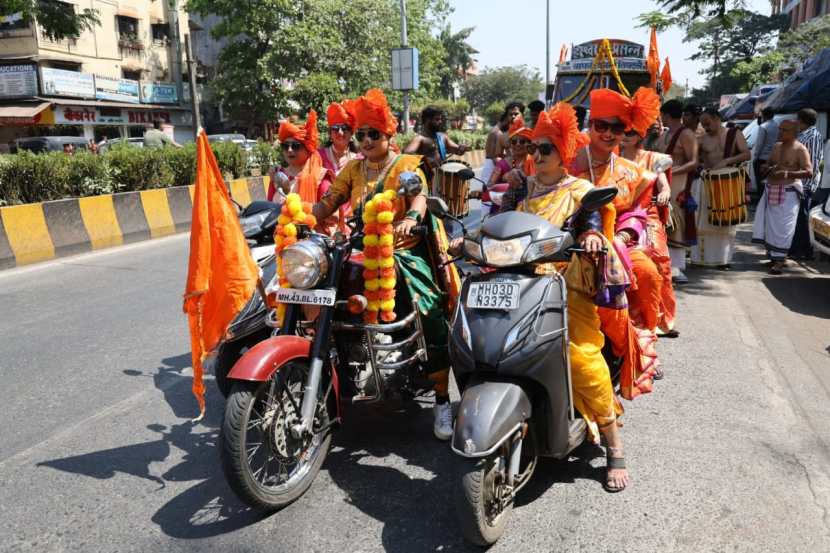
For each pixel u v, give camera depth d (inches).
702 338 231.1
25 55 1182.3
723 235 335.3
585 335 133.9
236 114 1347.2
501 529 120.3
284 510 134.0
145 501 138.8
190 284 139.2
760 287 301.0
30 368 213.8
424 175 167.6
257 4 1219.9
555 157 142.1
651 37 408.2
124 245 428.5
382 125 163.5
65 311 276.5
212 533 127.1
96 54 1291.8
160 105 1369.3
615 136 163.8
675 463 147.6
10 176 392.2
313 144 207.5
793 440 157.3
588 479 142.3
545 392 123.7
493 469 117.4
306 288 135.0
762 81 1419.8
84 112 1205.1
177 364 217.0
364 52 1243.2
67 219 400.8
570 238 127.3
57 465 154.2
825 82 441.7
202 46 1605.6
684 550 118.0
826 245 283.6
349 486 142.5
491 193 206.8
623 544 120.0
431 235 161.0
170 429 172.4
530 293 122.5
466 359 121.4
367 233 142.6
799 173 313.4
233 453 121.6
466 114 2672.2
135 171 474.6
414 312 151.9
